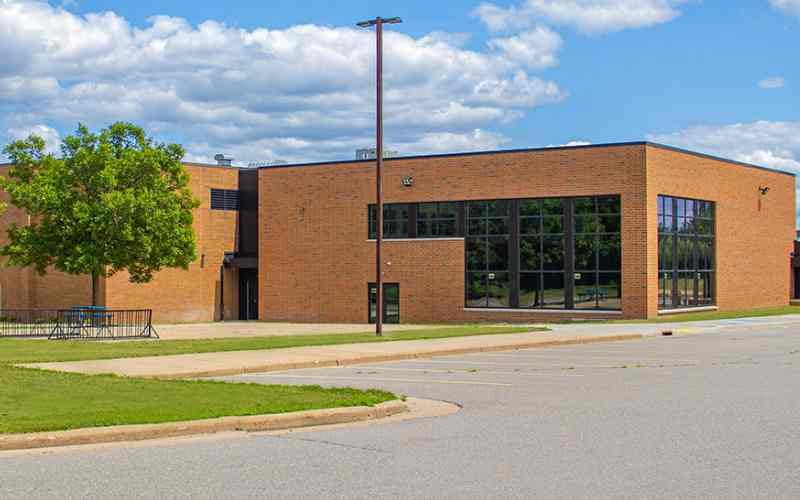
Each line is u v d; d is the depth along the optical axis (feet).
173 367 67.36
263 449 36.45
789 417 43.93
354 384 59.41
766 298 184.85
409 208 161.99
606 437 38.73
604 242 145.69
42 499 28.07
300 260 171.01
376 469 32.48
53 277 160.97
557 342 96.78
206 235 175.52
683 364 73.00
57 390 50.14
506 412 46.52
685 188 154.20
